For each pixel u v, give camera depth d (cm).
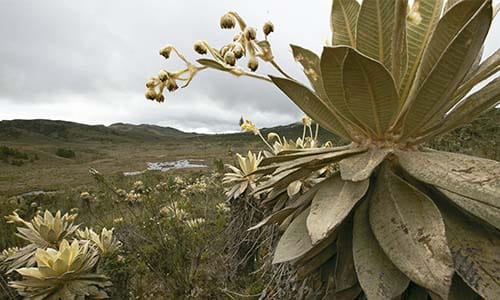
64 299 213
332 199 87
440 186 78
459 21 81
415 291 83
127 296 258
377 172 99
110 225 392
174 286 298
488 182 72
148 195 354
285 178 105
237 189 298
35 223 268
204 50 115
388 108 89
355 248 84
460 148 389
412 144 100
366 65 78
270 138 246
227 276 295
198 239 330
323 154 103
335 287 93
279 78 96
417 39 102
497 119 397
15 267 246
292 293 124
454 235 82
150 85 118
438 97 85
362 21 96
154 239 313
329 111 101
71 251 226
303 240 89
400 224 79
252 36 108
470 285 72
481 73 96
